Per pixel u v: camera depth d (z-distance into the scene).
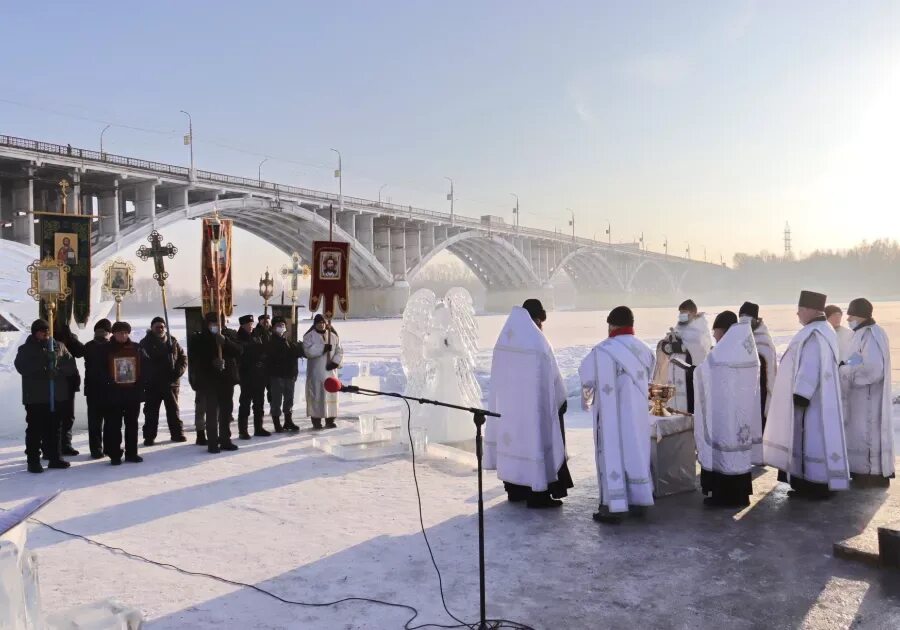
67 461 7.72
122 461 7.62
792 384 5.62
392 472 6.88
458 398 8.56
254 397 9.05
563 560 4.33
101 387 7.58
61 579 4.15
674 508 5.41
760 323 7.12
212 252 8.84
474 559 4.39
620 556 4.37
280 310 11.55
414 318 8.83
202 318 8.79
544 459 5.41
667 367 7.62
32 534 5.05
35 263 8.88
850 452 6.00
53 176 44.72
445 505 5.65
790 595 3.71
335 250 9.28
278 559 4.46
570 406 11.84
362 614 3.62
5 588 2.04
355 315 81.81
